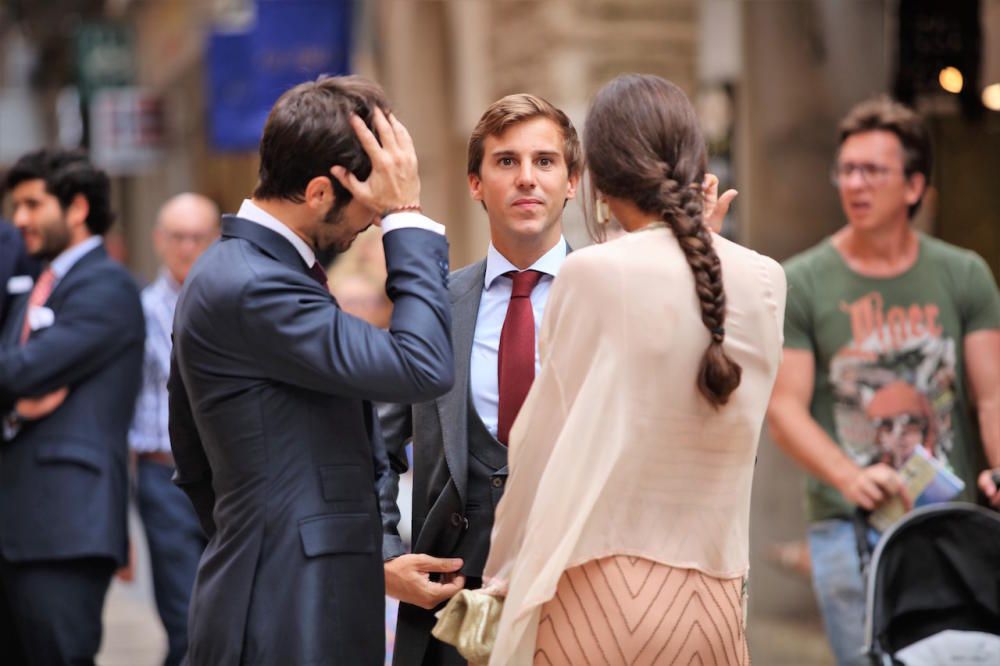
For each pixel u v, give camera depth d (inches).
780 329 371.6
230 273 372.5
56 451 622.5
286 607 367.9
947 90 737.6
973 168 736.3
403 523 645.3
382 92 390.6
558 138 435.8
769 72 905.5
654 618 353.7
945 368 585.3
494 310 444.1
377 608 380.8
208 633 374.3
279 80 1450.5
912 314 586.2
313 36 1451.8
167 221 803.4
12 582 628.4
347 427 382.0
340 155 376.5
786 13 892.6
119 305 638.5
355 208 386.3
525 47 1154.0
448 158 1411.2
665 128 366.9
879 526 565.9
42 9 2888.8
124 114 1994.3
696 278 353.7
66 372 623.5
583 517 350.3
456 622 379.2
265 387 372.5
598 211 386.3
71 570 626.8
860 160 582.9
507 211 432.5
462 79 1325.0
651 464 354.9
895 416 585.6
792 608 893.2
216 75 1592.0
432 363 370.9
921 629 494.3
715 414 358.3
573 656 355.3
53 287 636.1
